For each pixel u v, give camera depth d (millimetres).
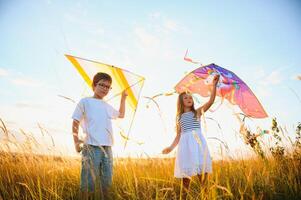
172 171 3410
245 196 2473
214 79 3211
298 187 2607
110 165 2809
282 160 3131
